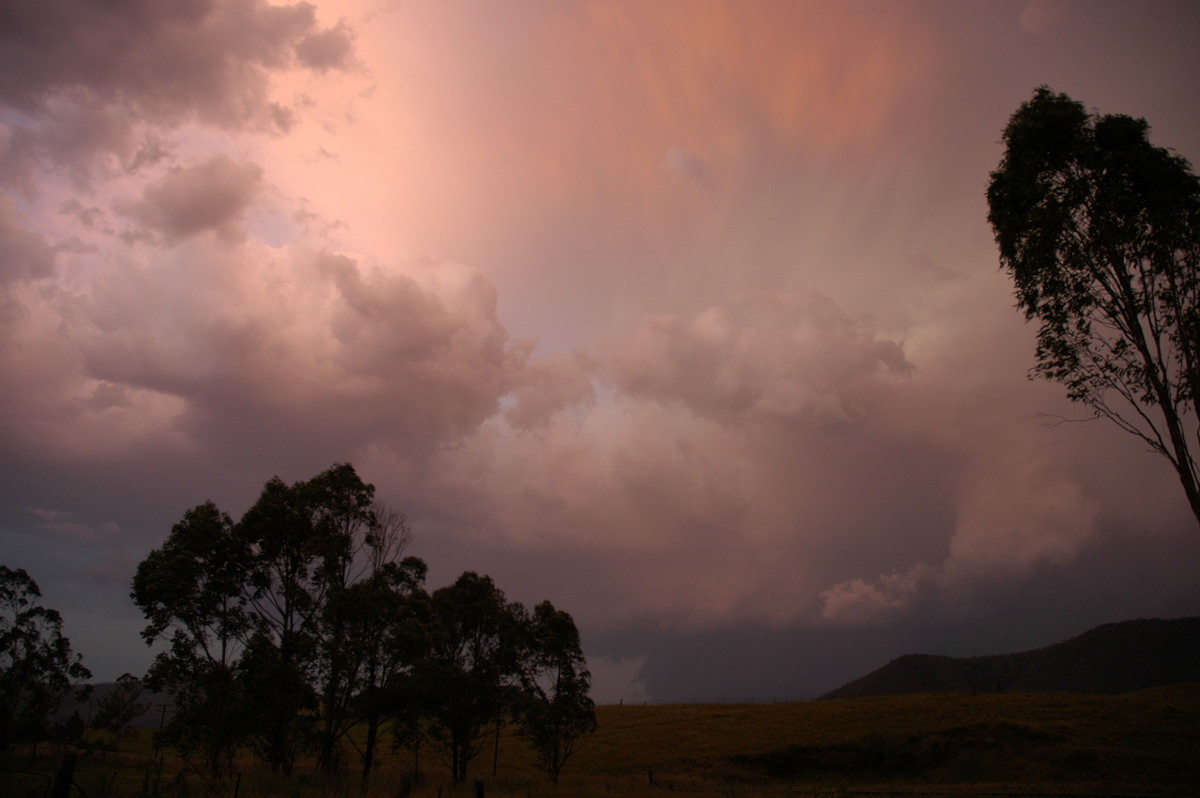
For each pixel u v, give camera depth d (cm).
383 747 6119
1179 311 1702
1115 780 4769
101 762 4131
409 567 4138
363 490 4266
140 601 3819
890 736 5888
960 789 4422
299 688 3728
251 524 4094
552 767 4234
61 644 5850
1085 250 1836
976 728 5912
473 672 4219
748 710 7800
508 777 4509
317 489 4125
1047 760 5250
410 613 3959
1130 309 1775
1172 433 1684
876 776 5334
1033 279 1944
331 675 3772
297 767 4178
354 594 3794
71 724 6419
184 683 3812
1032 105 1947
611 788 3669
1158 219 1711
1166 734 5622
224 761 3816
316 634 3931
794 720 6825
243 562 4172
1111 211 1806
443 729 4547
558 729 4228
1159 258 1739
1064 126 1856
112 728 7531
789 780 5341
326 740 3725
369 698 3794
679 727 7106
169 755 5241
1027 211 1914
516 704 4278
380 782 3198
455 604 4356
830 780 5300
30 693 5778
